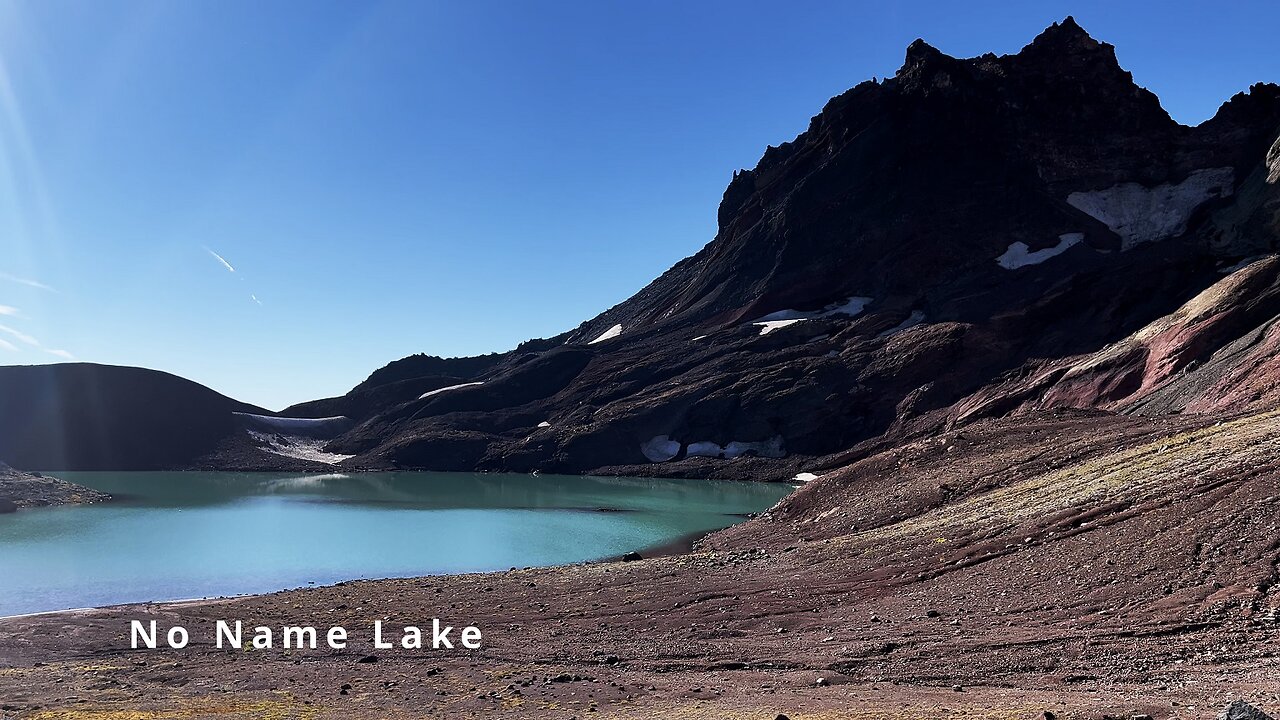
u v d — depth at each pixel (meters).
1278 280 83.06
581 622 32.53
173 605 38.78
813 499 60.12
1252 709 12.23
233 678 24.81
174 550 62.31
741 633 28.89
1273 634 20.97
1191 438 42.06
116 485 124.25
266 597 40.81
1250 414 47.34
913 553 36.44
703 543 59.38
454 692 22.05
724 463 127.44
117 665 27.20
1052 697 17.50
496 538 67.62
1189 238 130.75
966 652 23.22
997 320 125.62
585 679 23.41
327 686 23.36
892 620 28.11
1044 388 101.94
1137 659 20.92
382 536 69.25
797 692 20.30
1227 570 25.30
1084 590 27.00
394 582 44.22
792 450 126.62
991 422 65.19
